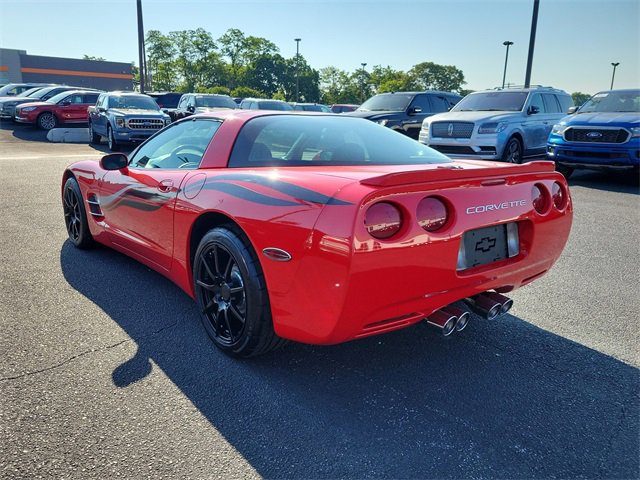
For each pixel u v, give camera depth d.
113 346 2.82
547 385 2.54
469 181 2.39
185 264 3.03
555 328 3.24
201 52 82.06
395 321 2.32
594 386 2.54
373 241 2.07
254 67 87.69
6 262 4.21
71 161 11.65
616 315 3.45
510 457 2.00
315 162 2.76
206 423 2.16
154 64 80.06
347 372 2.63
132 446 1.99
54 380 2.45
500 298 2.74
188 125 3.49
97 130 16.45
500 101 10.96
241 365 2.67
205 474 1.86
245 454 1.98
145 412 2.22
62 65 75.00
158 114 15.40
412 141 3.35
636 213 6.95
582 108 10.41
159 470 1.87
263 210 2.37
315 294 2.17
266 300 2.46
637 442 2.11
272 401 2.34
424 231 2.21
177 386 2.44
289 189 2.34
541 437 2.13
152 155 3.69
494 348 2.94
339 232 2.06
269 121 3.07
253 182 2.54
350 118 3.43
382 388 2.48
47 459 1.90
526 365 2.75
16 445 1.97
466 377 2.61
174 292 3.65
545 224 2.81
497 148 9.71
